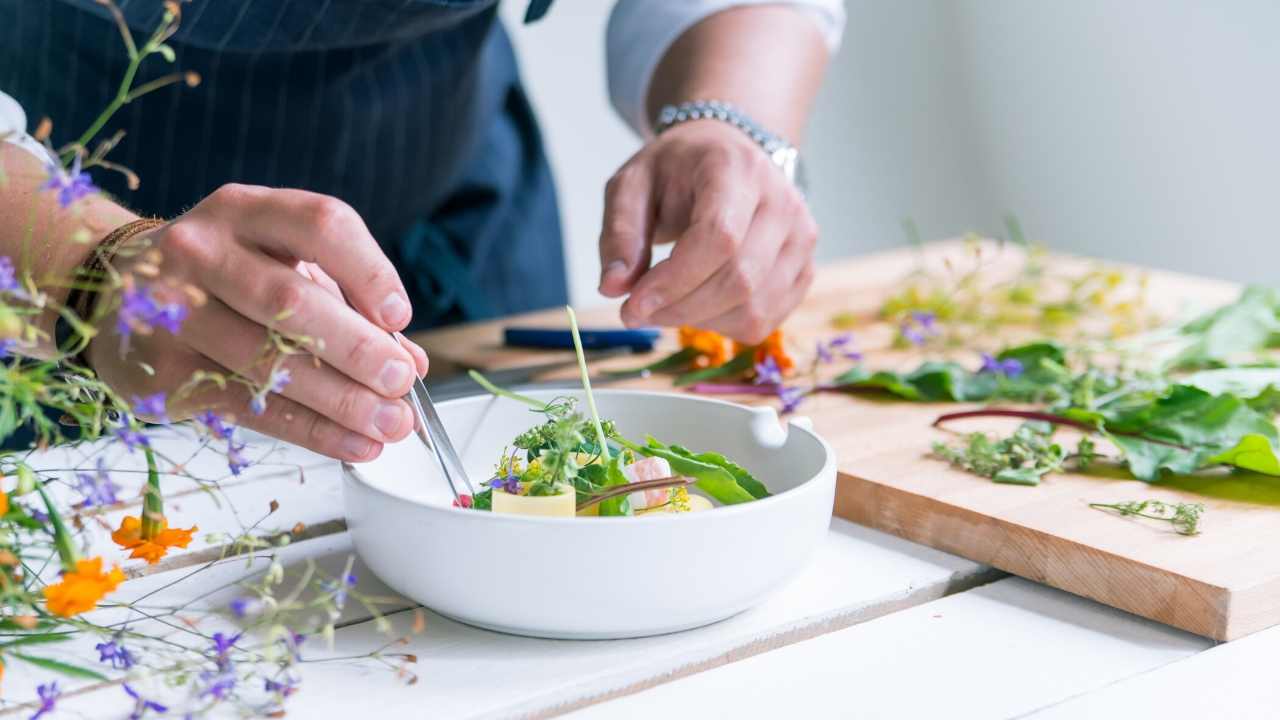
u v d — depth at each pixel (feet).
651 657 1.91
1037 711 1.79
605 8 8.11
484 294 5.46
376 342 2.03
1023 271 4.52
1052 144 8.70
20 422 1.71
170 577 2.24
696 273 3.06
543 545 1.82
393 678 1.84
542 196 5.62
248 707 1.75
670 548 1.83
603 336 3.80
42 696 1.67
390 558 1.95
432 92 4.36
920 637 2.04
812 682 1.88
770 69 3.85
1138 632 2.07
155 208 4.17
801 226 3.31
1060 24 8.46
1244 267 7.56
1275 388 2.98
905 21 9.04
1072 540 2.20
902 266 5.07
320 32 3.58
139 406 1.74
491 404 2.49
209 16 3.41
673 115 3.53
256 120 4.05
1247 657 1.96
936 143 9.34
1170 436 2.71
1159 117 7.92
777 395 3.37
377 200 4.52
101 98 3.92
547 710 1.81
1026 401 3.24
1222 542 2.21
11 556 1.65
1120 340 3.83
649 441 2.26
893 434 2.97
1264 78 7.28
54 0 3.74
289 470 2.86
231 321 2.07
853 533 2.52
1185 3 7.64
